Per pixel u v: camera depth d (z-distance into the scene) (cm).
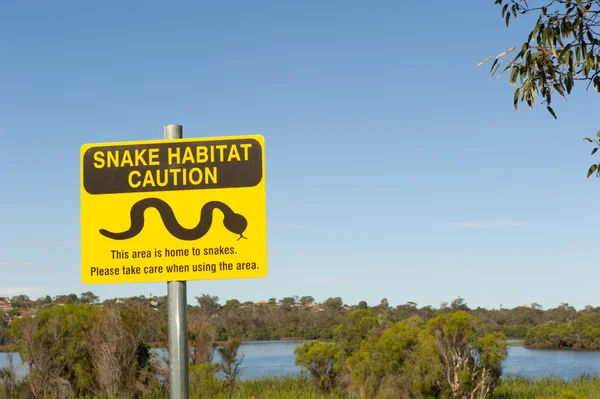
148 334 2741
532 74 513
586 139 522
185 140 394
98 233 393
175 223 390
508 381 3472
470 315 2622
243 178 390
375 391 2603
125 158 395
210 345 2694
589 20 481
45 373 2548
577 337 8606
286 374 4197
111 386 2550
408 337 2603
